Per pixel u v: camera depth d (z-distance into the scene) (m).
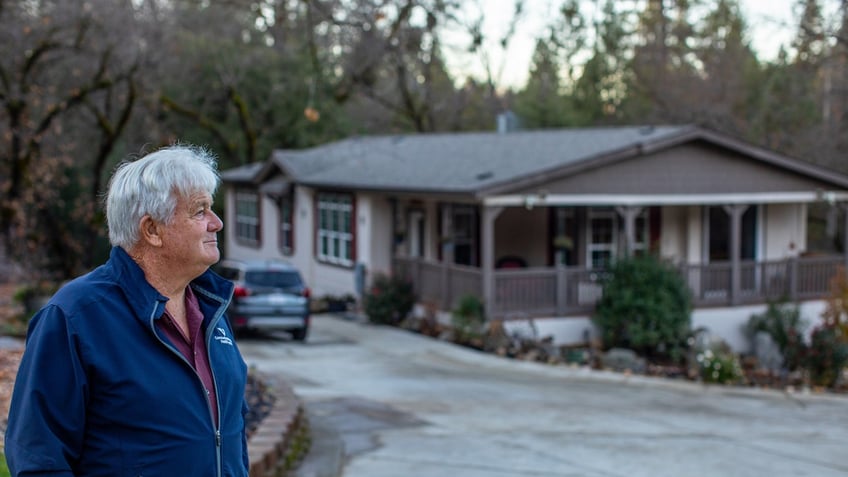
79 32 21.36
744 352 20.52
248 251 31.20
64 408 2.51
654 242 21.08
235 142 32.62
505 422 11.17
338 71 35.91
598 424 11.34
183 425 2.65
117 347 2.59
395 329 20.66
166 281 2.79
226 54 31.83
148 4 25.33
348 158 26.34
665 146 19.23
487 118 38.16
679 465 9.10
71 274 25.83
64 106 22.33
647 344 18.05
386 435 9.99
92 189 26.56
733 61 32.81
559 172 18.41
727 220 23.38
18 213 21.95
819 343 18.00
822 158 27.88
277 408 9.19
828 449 10.29
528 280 18.84
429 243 22.62
